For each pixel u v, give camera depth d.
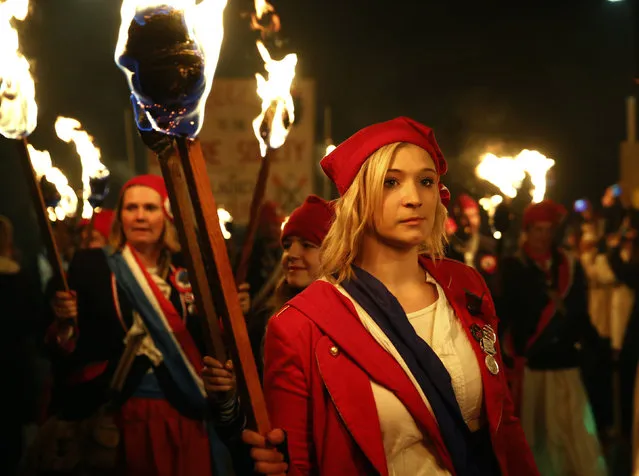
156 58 1.82
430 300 2.57
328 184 8.75
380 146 2.49
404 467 2.39
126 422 4.25
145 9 1.83
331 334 2.42
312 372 2.44
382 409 2.38
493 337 2.58
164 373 4.30
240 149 8.59
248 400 2.13
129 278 4.38
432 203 2.54
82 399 4.27
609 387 7.93
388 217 2.49
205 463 4.32
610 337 8.77
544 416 5.89
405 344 2.43
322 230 3.65
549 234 5.96
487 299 2.66
